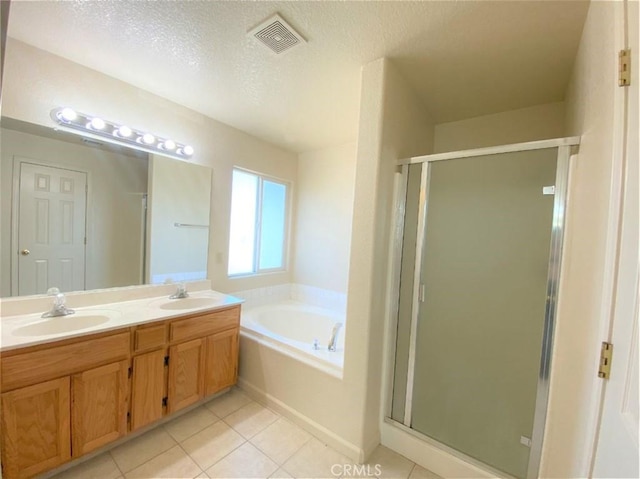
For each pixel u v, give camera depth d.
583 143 1.21
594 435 0.92
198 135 2.46
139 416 1.69
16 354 1.27
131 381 1.65
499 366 1.52
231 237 2.94
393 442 1.77
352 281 1.69
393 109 1.71
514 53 1.52
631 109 0.78
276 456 1.68
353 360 1.68
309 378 1.90
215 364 2.11
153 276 2.25
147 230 2.20
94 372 1.50
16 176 1.61
